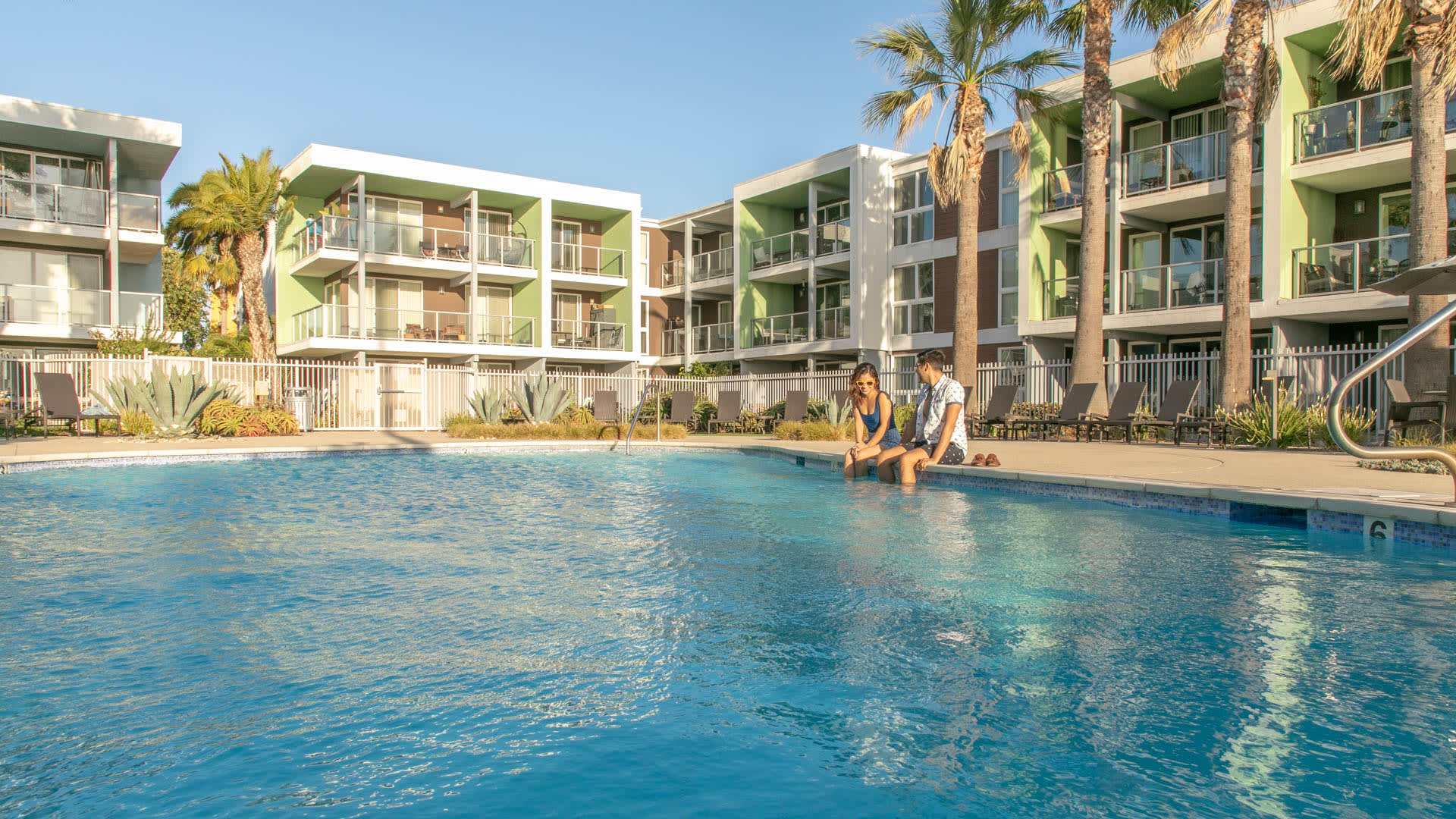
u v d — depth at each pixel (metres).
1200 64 18.17
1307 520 5.59
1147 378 16.70
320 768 2.07
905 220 26.42
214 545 5.12
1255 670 2.78
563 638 3.15
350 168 26.47
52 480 9.36
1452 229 16.00
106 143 24.89
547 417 20.30
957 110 18.58
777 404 21.77
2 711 2.41
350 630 3.25
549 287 30.12
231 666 2.82
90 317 24.92
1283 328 17.17
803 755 2.17
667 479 9.62
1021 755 2.15
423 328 28.42
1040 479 7.47
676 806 1.89
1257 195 18.39
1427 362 12.10
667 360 34.09
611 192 31.50
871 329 26.31
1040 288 21.80
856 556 4.72
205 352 32.22
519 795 1.94
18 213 23.73
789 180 28.62
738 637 3.16
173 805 1.88
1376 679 2.67
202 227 25.77
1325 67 17.42
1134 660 2.88
